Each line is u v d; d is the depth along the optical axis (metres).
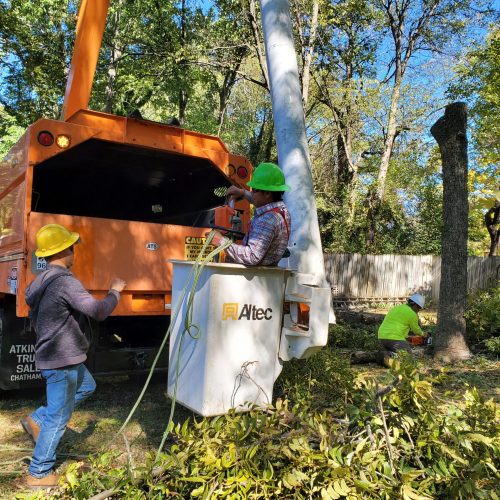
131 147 5.98
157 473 3.11
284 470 3.01
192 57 19.27
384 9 24.25
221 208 5.85
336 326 9.74
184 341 3.79
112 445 4.41
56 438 3.64
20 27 18.05
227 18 19.95
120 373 5.65
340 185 23.98
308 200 4.98
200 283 3.66
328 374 4.75
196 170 6.95
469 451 3.23
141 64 21.19
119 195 7.70
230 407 3.64
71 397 3.72
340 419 3.81
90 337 5.30
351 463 3.08
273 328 3.87
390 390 3.47
